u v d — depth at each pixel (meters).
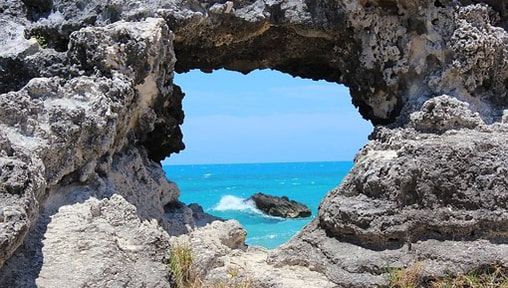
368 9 8.66
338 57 9.38
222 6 8.43
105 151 7.14
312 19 8.74
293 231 16.55
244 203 24.66
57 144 6.53
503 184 6.70
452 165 6.77
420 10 8.38
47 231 6.13
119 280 5.94
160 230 6.82
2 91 7.64
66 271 5.80
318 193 38.94
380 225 6.66
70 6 8.36
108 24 8.01
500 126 7.62
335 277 6.58
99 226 6.33
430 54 8.39
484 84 8.40
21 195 5.53
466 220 6.61
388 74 8.67
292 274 6.87
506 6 8.54
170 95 8.52
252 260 7.40
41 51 7.73
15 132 6.34
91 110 6.95
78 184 6.90
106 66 7.41
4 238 5.08
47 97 6.89
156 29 7.69
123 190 7.43
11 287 5.54
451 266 6.39
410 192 6.80
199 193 40.53
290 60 10.02
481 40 8.02
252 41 9.28
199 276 6.79
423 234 6.70
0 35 8.09
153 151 8.95
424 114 7.60
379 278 6.43
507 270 6.34
